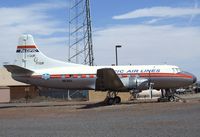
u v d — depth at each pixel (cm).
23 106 3934
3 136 1462
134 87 3653
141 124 1714
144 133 1416
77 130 1572
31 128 1711
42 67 3806
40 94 6538
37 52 3834
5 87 6094
